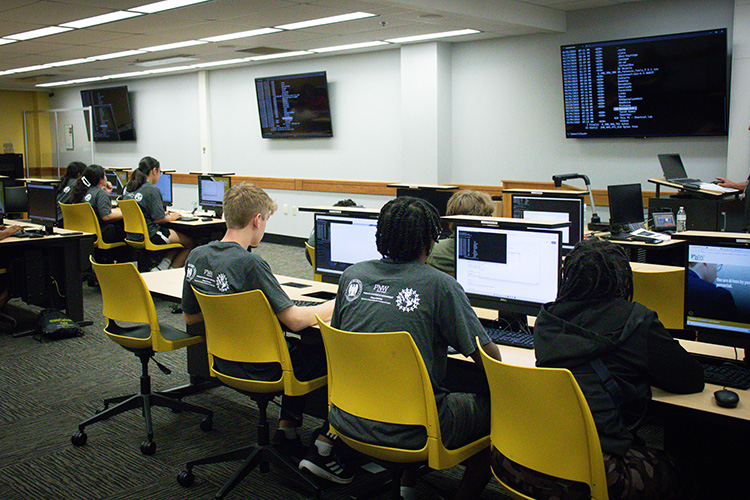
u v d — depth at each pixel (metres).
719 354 2.09
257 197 2.42
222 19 5.56
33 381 3.55
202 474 2.54
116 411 2.85
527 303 2.20
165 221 5.61
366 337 1.78
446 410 1.83
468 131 6.71
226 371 2.38
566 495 1.55
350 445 1.91
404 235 1.89
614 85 5.46
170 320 4.77
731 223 4.49
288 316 2.27
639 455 1.60
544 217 3.85
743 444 1.94
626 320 1.62
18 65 8.84
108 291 2.80
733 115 5.00
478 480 1.96
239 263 2.31
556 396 1.50
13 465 2.60
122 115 10.56
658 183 4.74
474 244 2.33
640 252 4.07
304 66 8.09
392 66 7.20
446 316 1.83
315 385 2.32
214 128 9.41
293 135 8.21
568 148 6.01
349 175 7.83
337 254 2.89
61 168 12.18
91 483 2.46
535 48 6.10
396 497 1.98
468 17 5.21
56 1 4.88
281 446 2.56
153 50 7.39
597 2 5.43
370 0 4.62
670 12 5.27
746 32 4.86
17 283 4.56
